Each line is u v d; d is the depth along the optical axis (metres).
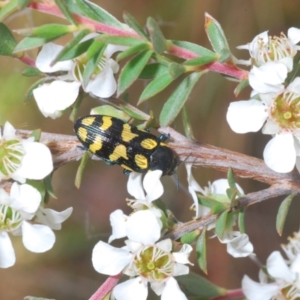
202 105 0.27
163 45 0.17
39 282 0.29
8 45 0.18
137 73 0.17
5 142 0.17
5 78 0.27
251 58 0.18
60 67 0.18
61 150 0.18
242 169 0.18
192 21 0.27
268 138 0.28
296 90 0.17
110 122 0.19
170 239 0.17
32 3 0.17
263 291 0.18
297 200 0.29
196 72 0.18
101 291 0.18
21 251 0.29
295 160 0.18
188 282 0.19
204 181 0.27
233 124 0.18
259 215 0.29
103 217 0.30
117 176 0.30
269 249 0.29
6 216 0.18
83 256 0.29
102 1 0.27
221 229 0.17
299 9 0.26
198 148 0.18
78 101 0.18
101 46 0.17
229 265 0.28
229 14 0.27
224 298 0.19
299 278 0.18
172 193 0.28
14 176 0.17
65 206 0.30
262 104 0.18
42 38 0.17
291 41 0.18
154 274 0.18
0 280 0.29
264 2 0.26
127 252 0.18
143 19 0.27
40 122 0.27
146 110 0.24
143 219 0.17
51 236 0.18
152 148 0.19
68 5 0.17
